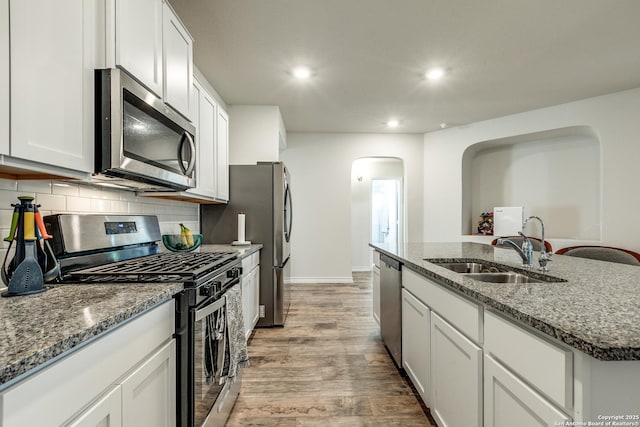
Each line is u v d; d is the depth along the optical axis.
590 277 1.38
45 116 0.93
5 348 0.60
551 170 4.40
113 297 0.98
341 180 5.12
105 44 1.16
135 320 0.93
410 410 1.79
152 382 1.03
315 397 1.91
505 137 4.30
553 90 3.41
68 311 0.84
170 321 1.15
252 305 2.76
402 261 2.07
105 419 0.79
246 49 2.57
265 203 3.11
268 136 3.85
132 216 1.75
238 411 1.77
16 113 0.84
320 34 2.36
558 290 1.13
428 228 5.11
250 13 2.10
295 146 5.09
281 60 2.75
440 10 2.08
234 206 3.11
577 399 0.72
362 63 2.80
